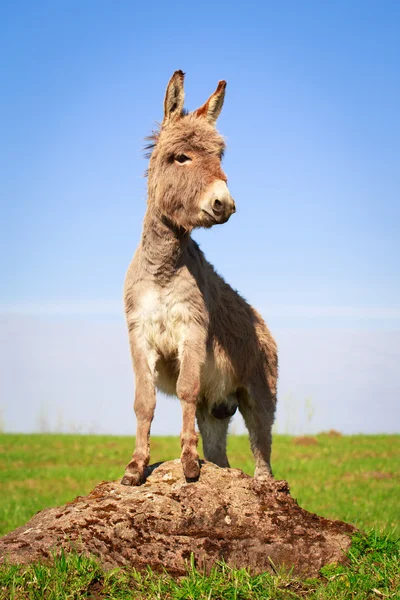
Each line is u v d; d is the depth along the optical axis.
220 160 5.11
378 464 15.97
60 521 4.45
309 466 15.63
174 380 5.80
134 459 5.00
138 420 5.14
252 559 4.31
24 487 13.43
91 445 19.39
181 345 5.28
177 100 5.30
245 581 4.05
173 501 4.67
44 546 4.19
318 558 4.34
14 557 4.09
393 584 4.10
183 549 4.29
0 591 3.80
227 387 6.25
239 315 6.36
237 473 5.05
